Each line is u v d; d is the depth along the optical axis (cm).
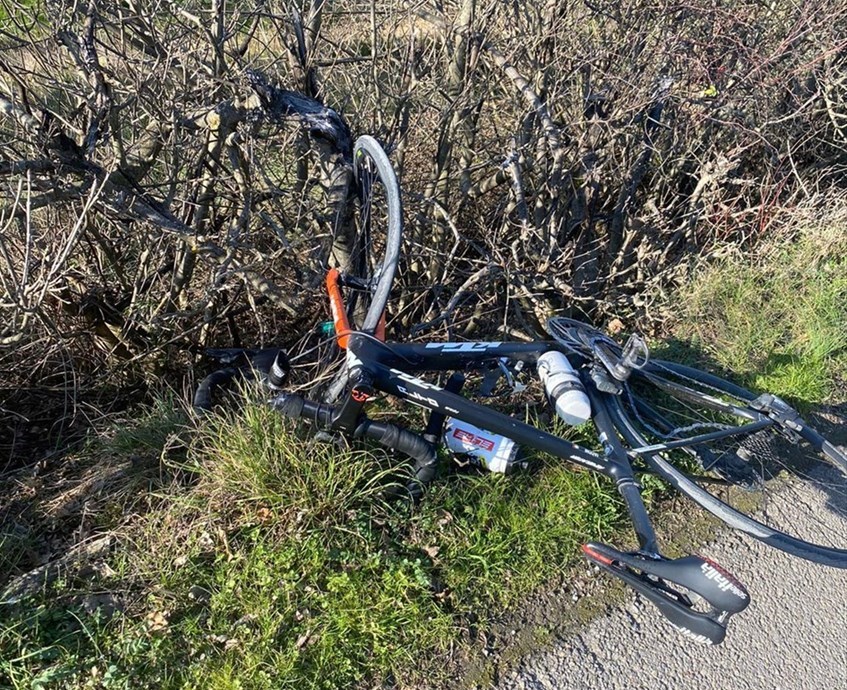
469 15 374
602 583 298
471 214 471
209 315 369
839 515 338
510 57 387
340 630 265
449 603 284
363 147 330
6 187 311
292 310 367
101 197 295
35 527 305
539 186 430
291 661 253
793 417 294
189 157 337
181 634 261
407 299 440
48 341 349
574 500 321
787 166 527
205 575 279
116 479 320
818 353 414
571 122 416
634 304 468
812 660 280
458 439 313
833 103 502
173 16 332
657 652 276
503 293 468
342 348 307
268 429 309
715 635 233
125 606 269
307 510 293
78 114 318
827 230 488
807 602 301
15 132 317
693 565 236
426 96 409
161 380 378
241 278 373
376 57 375
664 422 337
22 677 245
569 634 280
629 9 397
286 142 335
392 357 299
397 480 318
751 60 409
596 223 496
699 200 475
